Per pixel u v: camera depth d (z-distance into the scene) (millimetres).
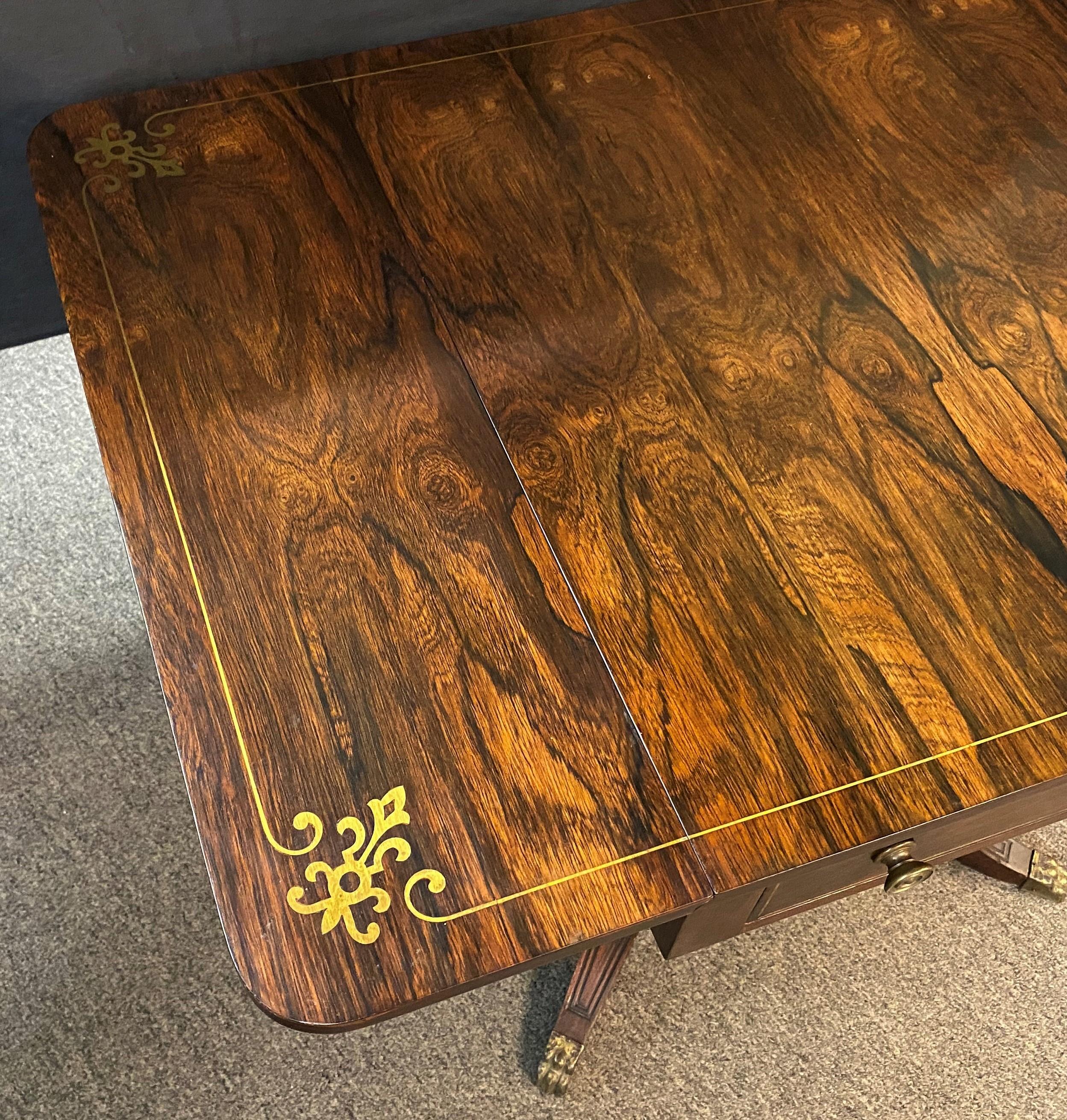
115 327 878
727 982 1241
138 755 1354
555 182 995
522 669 728
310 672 721
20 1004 1193
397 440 832
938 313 930
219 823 662
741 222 979
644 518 802
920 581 781
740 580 775
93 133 1006
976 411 873
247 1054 1177
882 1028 1229
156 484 800
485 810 672
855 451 845
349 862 651
